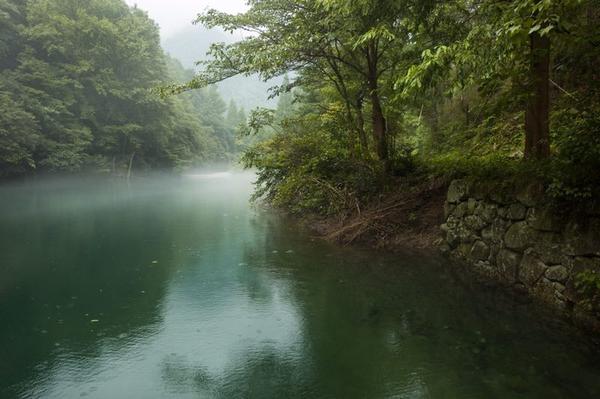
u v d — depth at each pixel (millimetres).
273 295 5359
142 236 9422
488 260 5652
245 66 8477
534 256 4703
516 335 3959
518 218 4988
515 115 9273
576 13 4379
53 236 9438
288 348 3902
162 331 4312
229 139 64812
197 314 4773
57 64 24953
